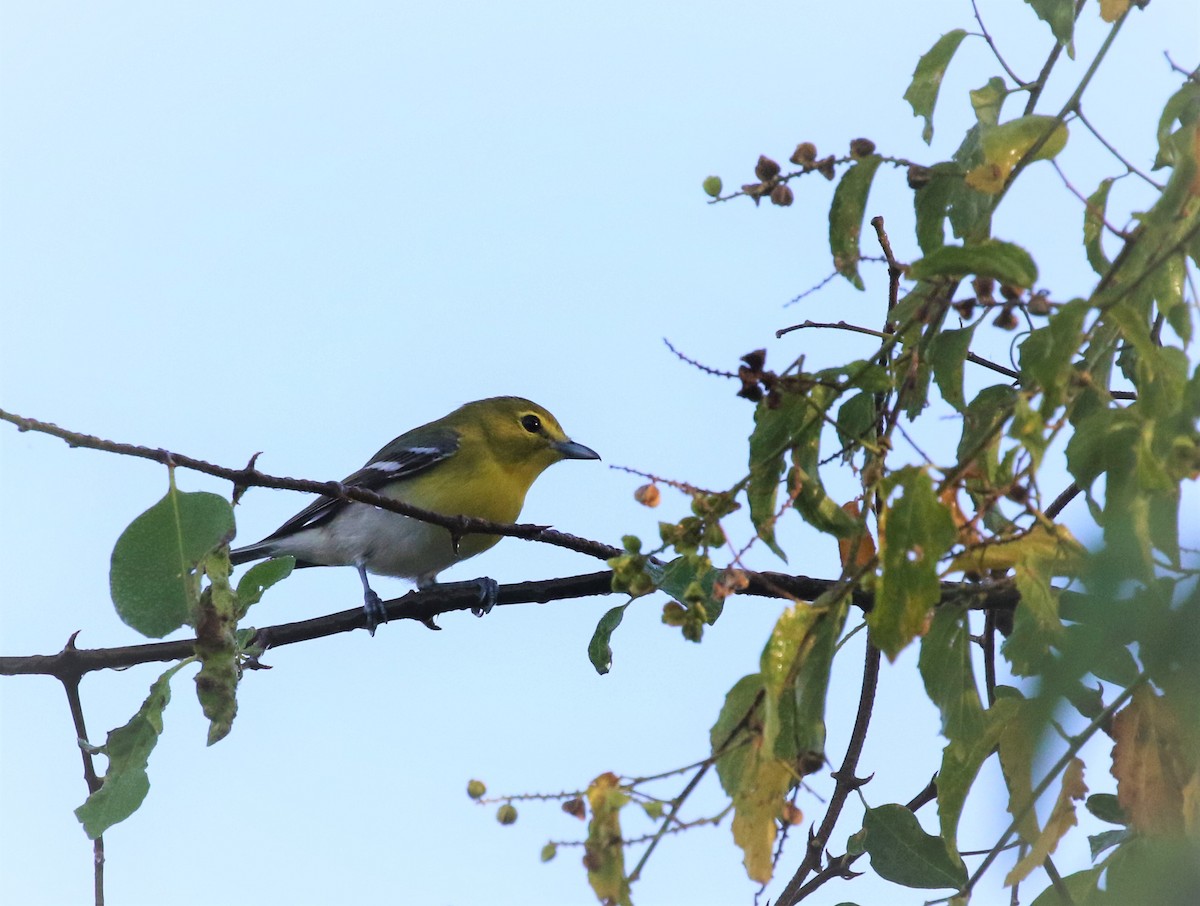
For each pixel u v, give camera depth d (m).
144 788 9.71
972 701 8.09
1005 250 6.81
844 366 8.22
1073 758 7.51
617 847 6.93
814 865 10.11
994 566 7.48
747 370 8.32
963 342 8.45
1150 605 5.19
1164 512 6.57
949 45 9.30
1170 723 7.31
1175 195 7.34
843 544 8.80
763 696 7.31
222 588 9.71
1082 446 7.29
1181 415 6.90
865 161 8.51
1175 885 4.80
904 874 9.03
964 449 8.95
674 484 8.08
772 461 8.44
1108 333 8.62
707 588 9.57
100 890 9.77
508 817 7.01
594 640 10.51
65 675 11.51
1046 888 7.71
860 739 10.52
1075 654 5.30
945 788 8.01
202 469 9.77
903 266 8.38
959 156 9.14
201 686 9.73
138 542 9.52
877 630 6.88
